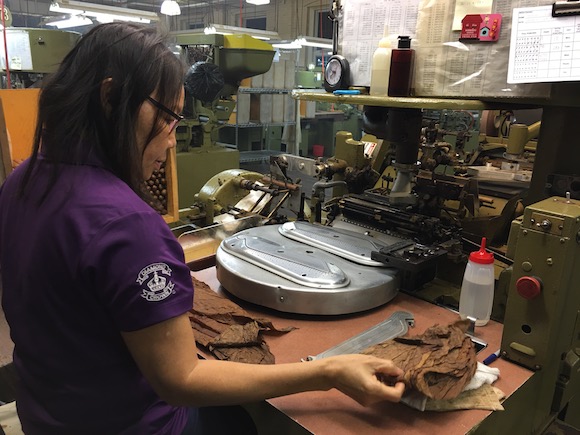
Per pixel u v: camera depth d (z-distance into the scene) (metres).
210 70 4.03
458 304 1.43
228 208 2.43
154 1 9.89
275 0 9.82
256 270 1.38
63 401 0.83
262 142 6.68
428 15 1.53
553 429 1.23
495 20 1.37
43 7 9.93
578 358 1.23
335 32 1.85
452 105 1.38
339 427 0.92
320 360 0.90
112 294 0.73
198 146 4.57
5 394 1.35
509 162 2.31
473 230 1.66
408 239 1.58
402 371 0.92
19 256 0.80
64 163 0.78
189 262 1.66
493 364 1.14
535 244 1.06
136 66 0.76
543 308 1.08
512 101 1.39
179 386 0.77
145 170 0.87
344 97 1.59
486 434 0.97
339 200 1.90
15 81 4.14
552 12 1.20
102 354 0.79
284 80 6.44
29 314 0.80
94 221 0.73
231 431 1.03
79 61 0.78
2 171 1.75
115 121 0.77
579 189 1.34
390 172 2.40
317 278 1.30
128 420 0.85
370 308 1.33
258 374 0.84
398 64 1.56
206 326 1.20
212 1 10.54
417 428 0.92
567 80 1.20
